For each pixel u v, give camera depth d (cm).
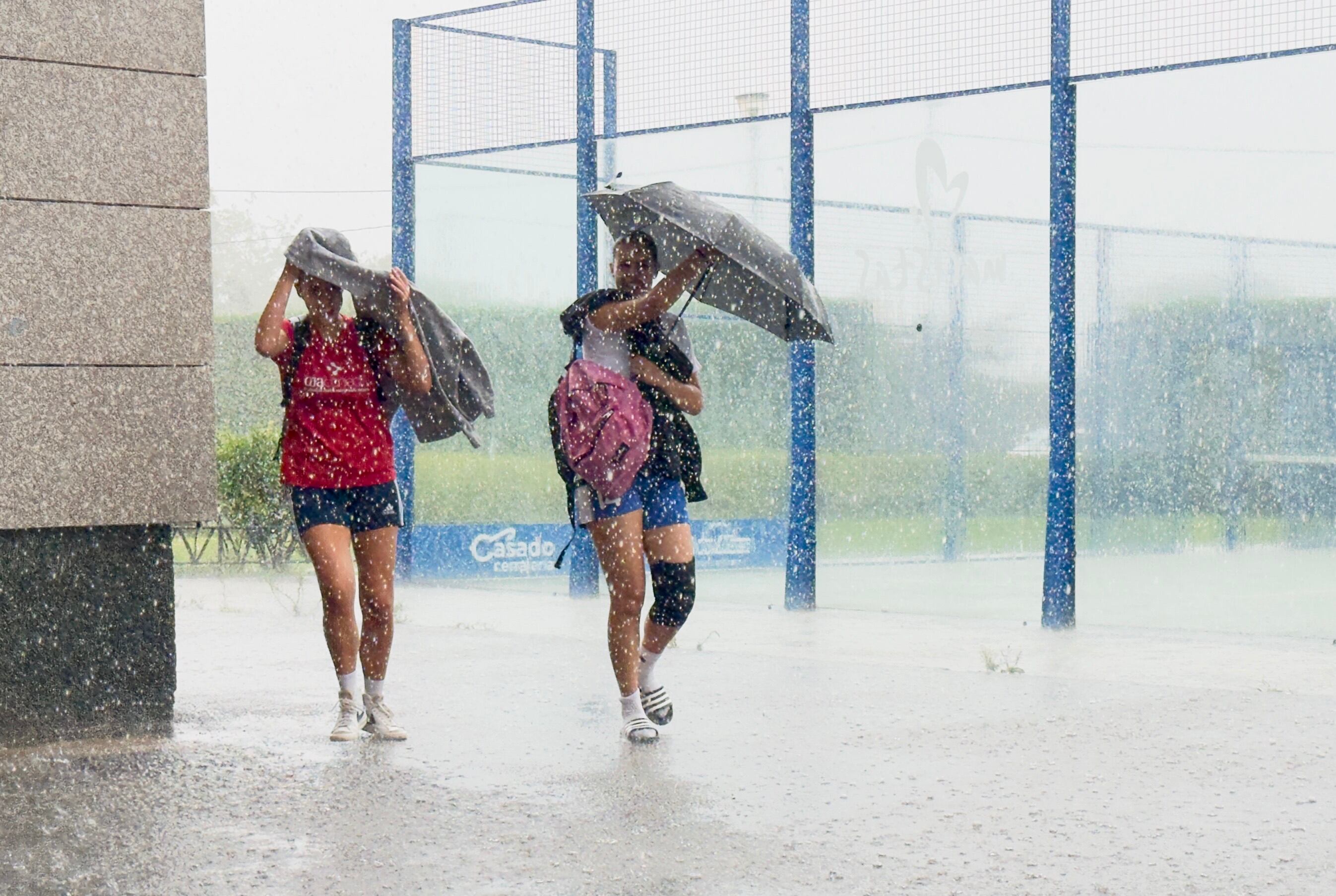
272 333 627
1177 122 1091
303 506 622
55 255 644
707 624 1091
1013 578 1218
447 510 1400
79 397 650
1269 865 428
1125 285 1169
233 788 530
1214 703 700
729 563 1293
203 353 679
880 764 567
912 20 1155
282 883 411
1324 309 1086
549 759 579
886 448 1238
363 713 629
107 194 656
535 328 1357
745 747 601
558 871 423
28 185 638
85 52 649
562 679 782
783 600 1259
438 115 1396
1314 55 1030
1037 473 1212
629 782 536
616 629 620
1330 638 974
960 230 1191
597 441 607
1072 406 1075
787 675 794
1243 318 1129
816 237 1214
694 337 1325
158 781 541
